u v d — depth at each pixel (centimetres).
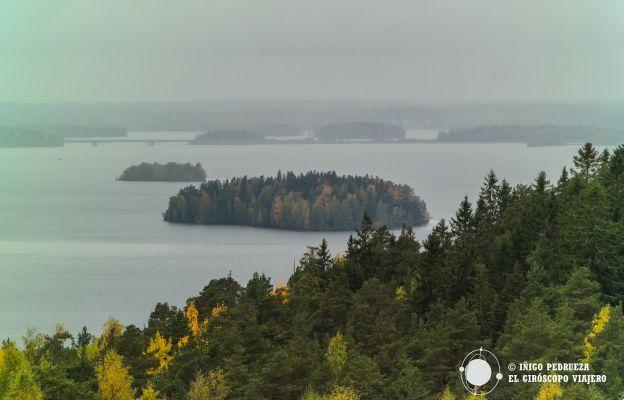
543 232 8831
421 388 5606
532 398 5197
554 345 5569
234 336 6875
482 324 7012
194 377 6594
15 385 5184
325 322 8200
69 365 6106
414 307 8262
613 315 5716
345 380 5691
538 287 7112
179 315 7862
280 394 5991
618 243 7638
